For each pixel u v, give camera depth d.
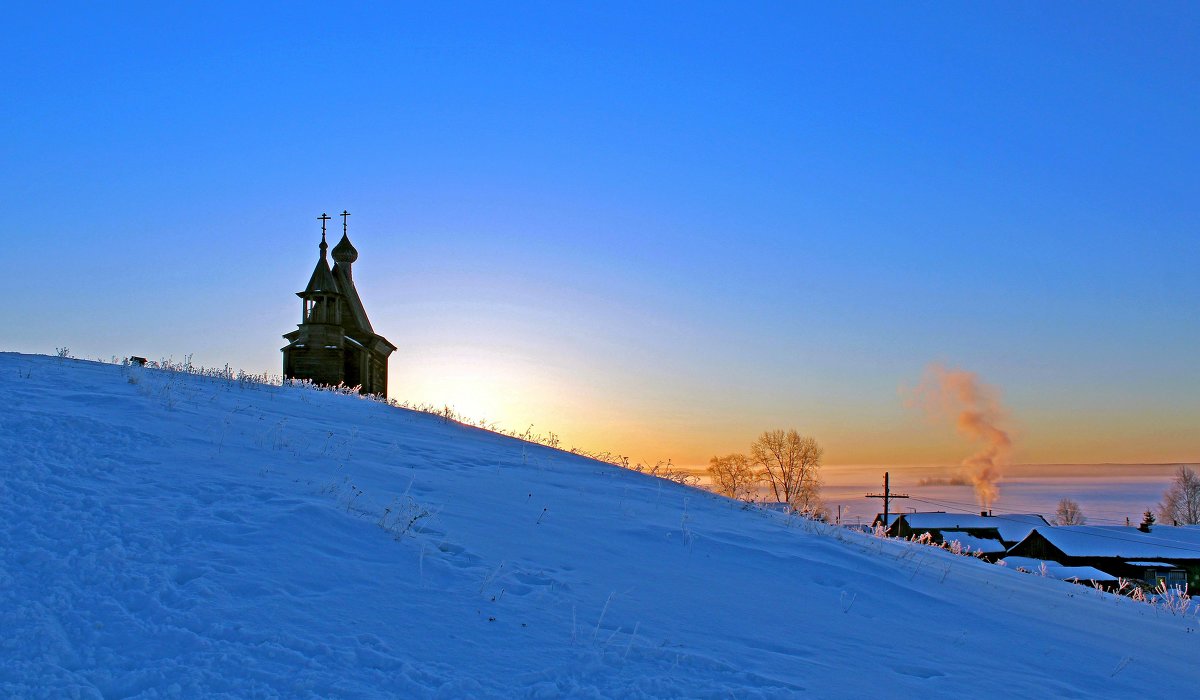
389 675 7.14
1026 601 14.27
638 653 8.31
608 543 12.57
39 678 6.50
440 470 15.77
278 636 7.48
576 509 14.53
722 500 19.23
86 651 6.97
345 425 19.36
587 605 9.59
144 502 10.34
